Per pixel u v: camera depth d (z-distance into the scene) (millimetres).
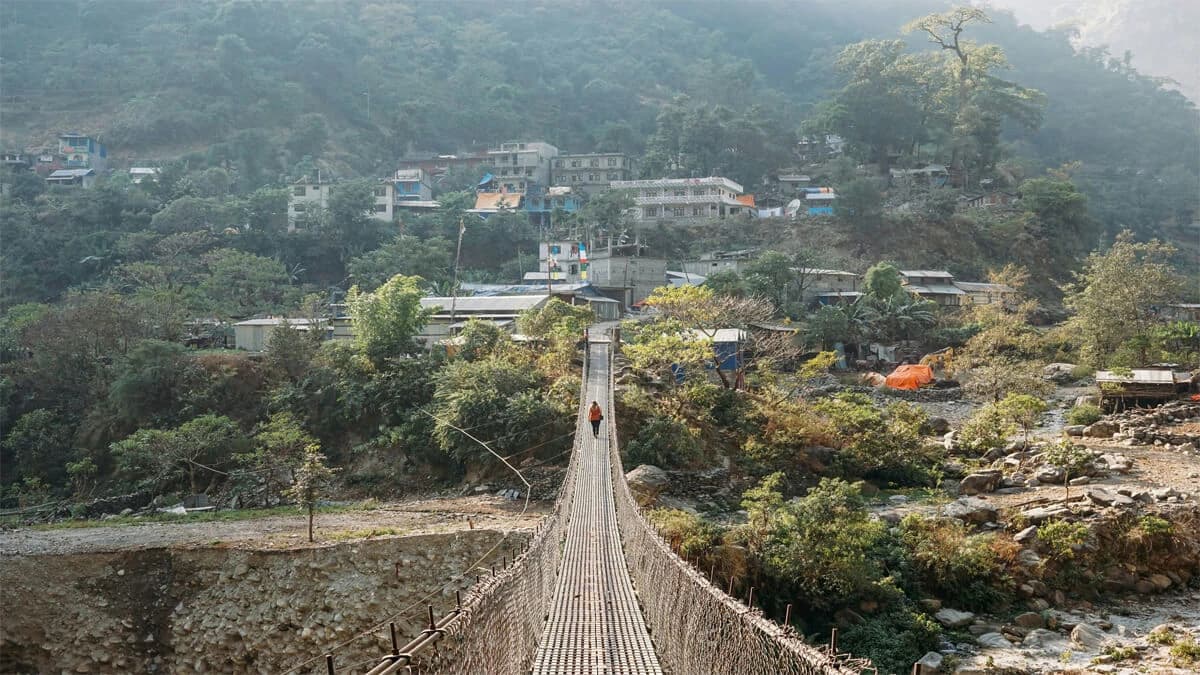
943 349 67875
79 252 82125
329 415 48562
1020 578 28484
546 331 53062
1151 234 120500
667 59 163250
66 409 53469
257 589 29781
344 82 137875
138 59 133750
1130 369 50938
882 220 94188
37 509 45688
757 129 116750
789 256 82625
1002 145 121312
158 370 51312
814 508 28312
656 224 95188
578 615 17875
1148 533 29328
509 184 108125
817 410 44312
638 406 42156
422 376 47375
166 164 101125
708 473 38781
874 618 26547
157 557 30406
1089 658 23688
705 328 54219
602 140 124562
